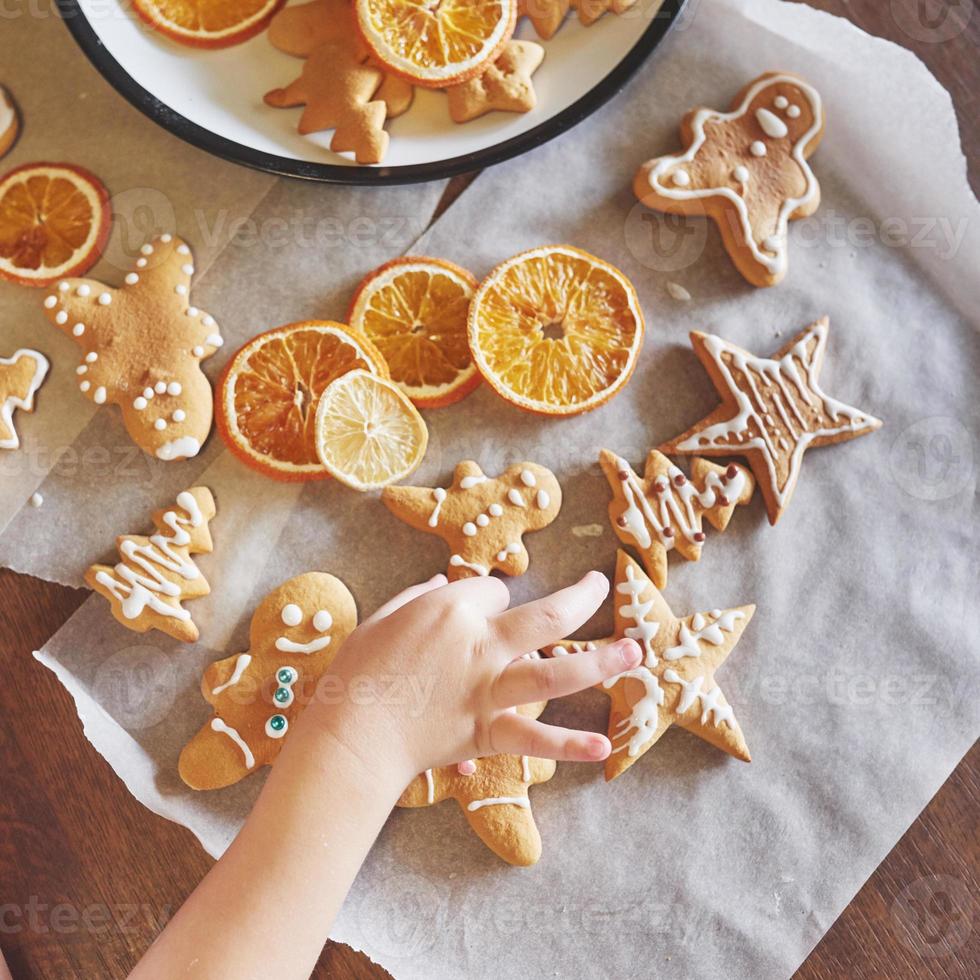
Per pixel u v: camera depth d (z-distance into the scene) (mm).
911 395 635
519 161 634
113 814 608
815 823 615
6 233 623
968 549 629
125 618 604
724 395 623
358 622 614
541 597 617
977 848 615
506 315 615
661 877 610
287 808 544
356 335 610
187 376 614
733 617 613
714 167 626
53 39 632
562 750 549
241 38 619
